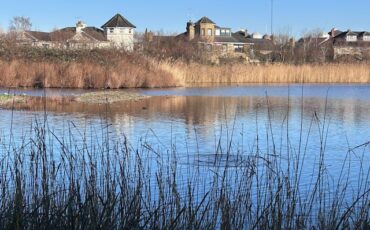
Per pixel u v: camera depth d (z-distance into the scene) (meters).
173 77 46.31
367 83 53.28
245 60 59.78
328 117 24.09
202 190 8.34
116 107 28.08
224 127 20.06
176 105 29.80
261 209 6.93
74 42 49.75
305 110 27.42
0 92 34.44
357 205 7.96
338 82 54.06
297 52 64.94
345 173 11.62
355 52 71.69
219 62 56.12
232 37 98.12
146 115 24.45
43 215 5.91
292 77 53.28
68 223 5.86
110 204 6.27
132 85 43.75
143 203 6.70
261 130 19.20
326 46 69.88
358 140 17.09
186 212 6.32
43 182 6.46
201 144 15.53
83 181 7.20
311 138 17.31
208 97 35.69
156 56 49.84
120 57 45.69
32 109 24.94
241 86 47.69
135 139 16.36
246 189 6.96
